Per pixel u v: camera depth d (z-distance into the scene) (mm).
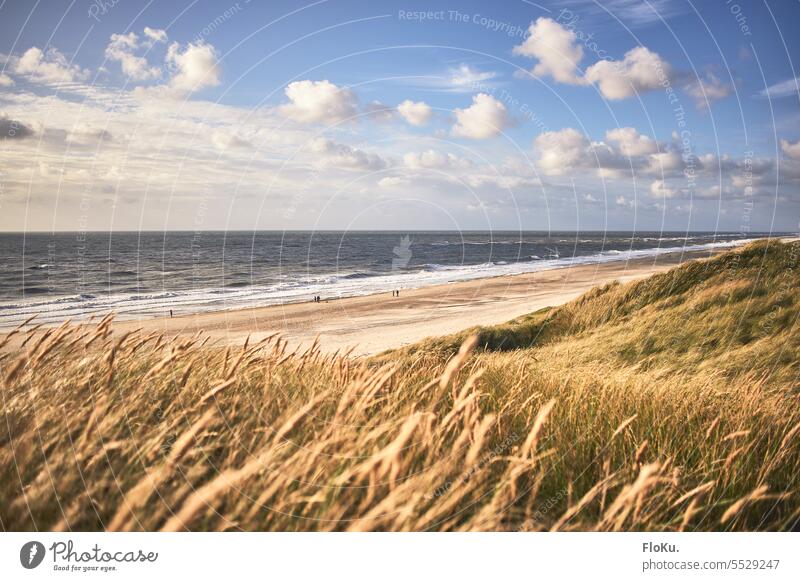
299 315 28219
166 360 3078
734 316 11883
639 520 2367
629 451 3078
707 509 2621
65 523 2020
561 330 15906
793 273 13023
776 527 2672
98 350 3322
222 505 2084
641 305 14789
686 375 8234
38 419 2445
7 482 2143
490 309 27984
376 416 2732
